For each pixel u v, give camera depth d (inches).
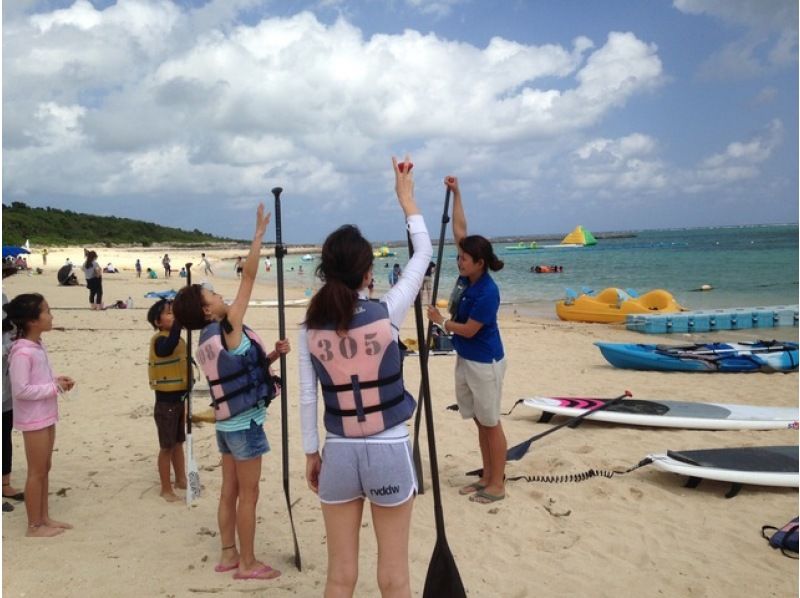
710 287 1067.3
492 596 146.0
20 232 3223.4
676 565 161.9
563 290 1141.7
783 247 2471.7
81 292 1083.3
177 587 146.1
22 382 166.4
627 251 2640.3
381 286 1291.8
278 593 143.9
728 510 196.5
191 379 200.4
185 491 208.8
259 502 199.9
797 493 208.5
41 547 165.6
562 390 371.2
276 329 648.4
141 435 272.1
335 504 109.2
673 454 222.7
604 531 181.2
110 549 165.5
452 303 199.2
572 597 146.2
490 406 195.3
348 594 108.9
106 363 430.6
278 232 151.9
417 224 121.3
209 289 157.2
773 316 658.8
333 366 107.0
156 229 5157.5
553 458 242.2
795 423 281.4
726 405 307.0
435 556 121.5
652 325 620.7
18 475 223.8
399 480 106.9
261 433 148.6
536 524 185.2
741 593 148.3
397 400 107.7
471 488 208.8
